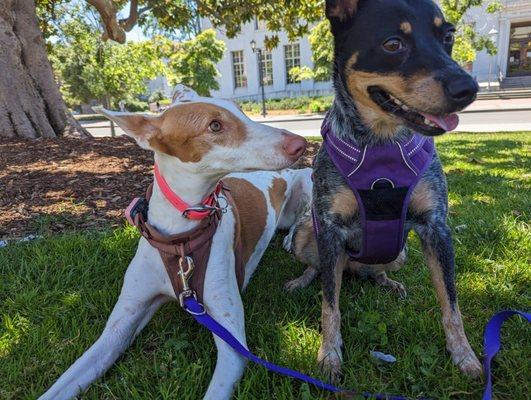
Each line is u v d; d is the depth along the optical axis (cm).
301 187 103
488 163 183
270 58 991
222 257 61
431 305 71
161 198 60
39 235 98
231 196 73
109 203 118
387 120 58
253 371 55
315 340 63
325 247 63
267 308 73
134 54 503
